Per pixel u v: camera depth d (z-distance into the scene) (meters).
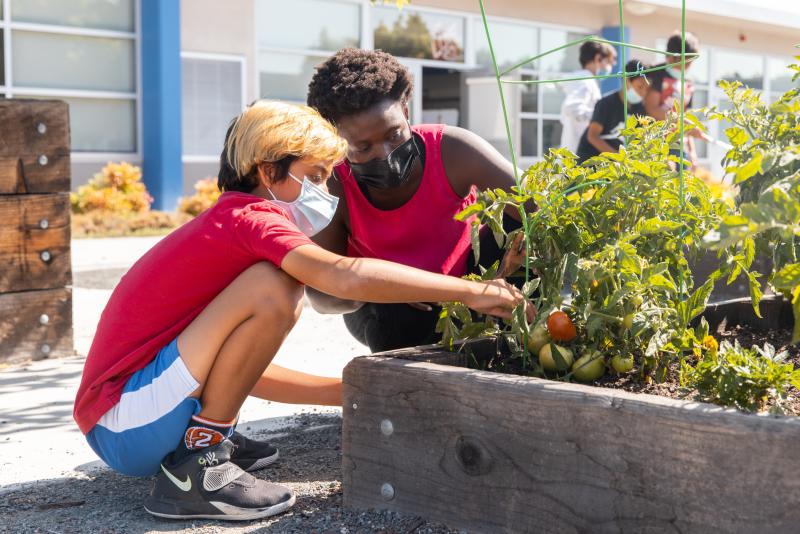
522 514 2.07
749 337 3.00
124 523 2.40
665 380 2.43
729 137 2.70
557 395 2.00
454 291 2.30
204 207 13.23
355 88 2.60
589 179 2.54
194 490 2.37
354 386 2.34
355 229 2.95
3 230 4.41
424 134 2.89
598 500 1.95
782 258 2.36
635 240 2.44
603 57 7.74
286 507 2.42
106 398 2.37
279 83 15.19
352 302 3.14
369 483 2.34
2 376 4.26
